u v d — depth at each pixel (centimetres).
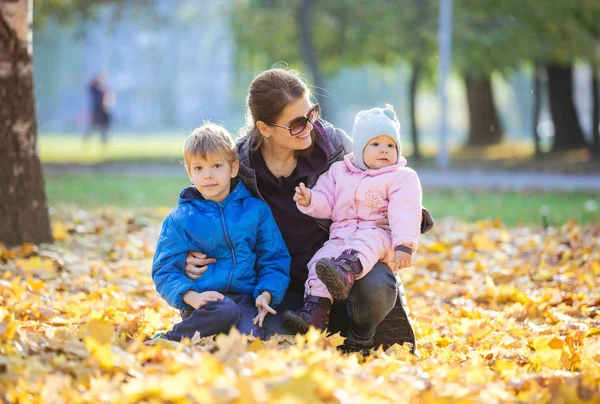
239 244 548
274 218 577
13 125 989
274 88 547
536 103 3559
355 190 554
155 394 388
